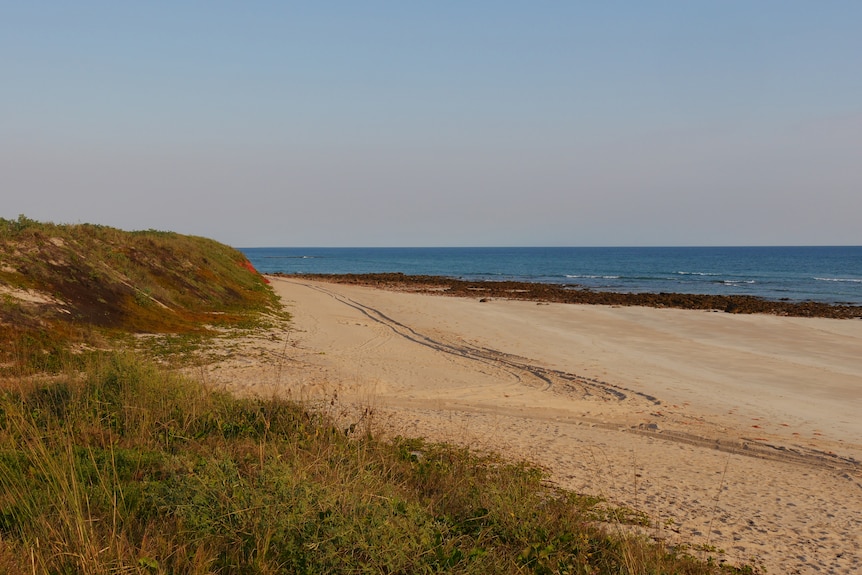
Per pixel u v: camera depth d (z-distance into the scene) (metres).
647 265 117.00
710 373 19.12
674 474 9.02
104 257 20.89
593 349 22.91
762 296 52.06
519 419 12.16
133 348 14.86
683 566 5.50
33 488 5.14
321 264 130.38
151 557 4.32
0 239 17.27
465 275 85.94
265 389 11.51
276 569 4.43
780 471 9.77
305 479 5.32
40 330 13.65
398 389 14.12
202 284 25.19
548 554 5.16
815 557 6.28
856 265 110.81
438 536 5.11
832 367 20.72
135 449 6.75
